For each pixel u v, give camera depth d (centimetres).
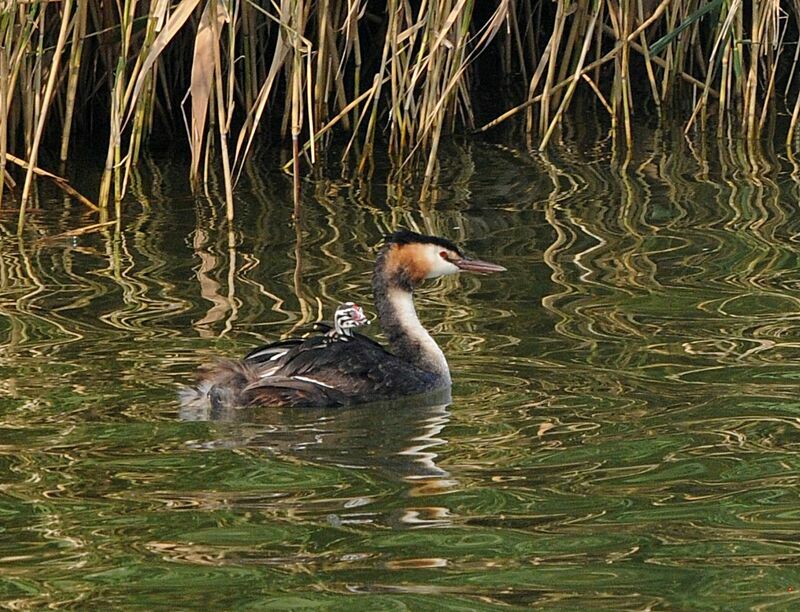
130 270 1449
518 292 1365
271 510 889
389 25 1784
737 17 1972
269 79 1694
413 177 1831
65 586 791
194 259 1488
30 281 1416
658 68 2280
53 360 1171
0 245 1556
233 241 1555
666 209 1658
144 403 1079
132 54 1945
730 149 1939
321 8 1814
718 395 1084
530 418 1052
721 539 844
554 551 830
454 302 1345
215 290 1376
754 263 1439
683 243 1517
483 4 2297
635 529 859
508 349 1205
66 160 1923
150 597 777
